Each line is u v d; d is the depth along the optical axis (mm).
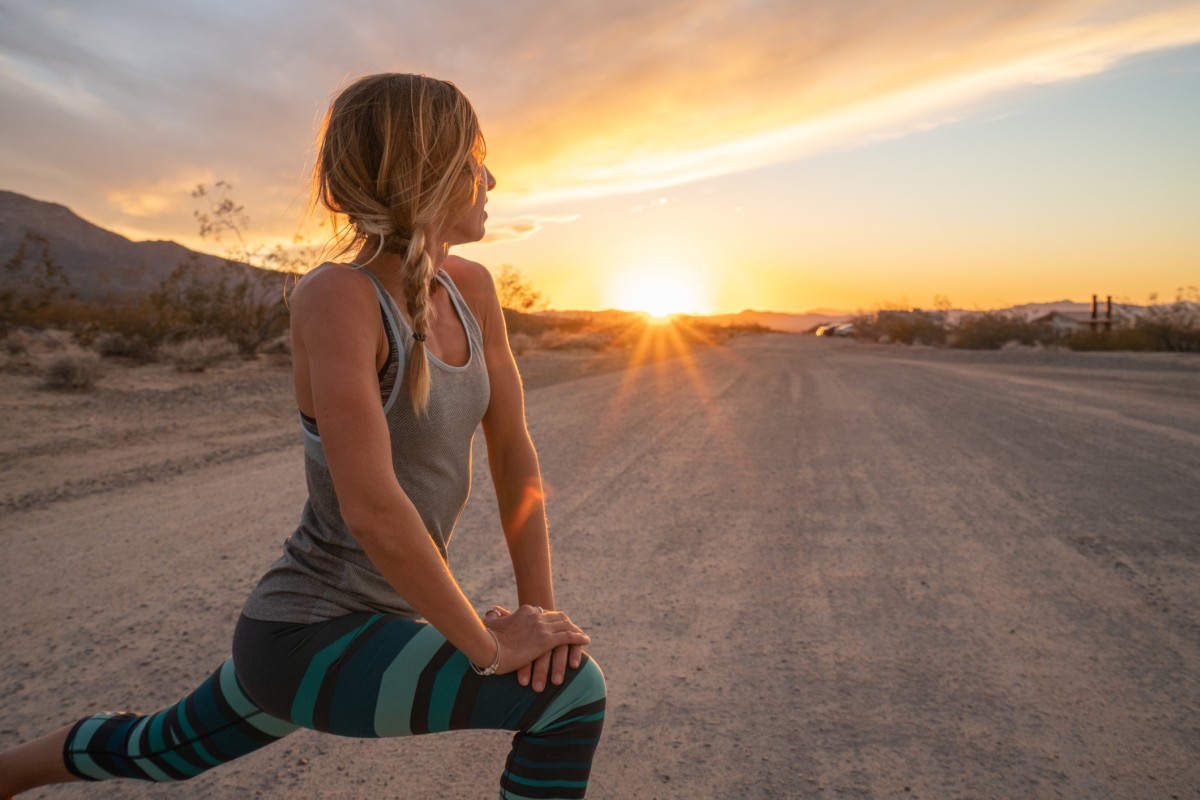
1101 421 8773
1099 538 4469
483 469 6535
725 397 12102
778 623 3420
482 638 1150
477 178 1265
